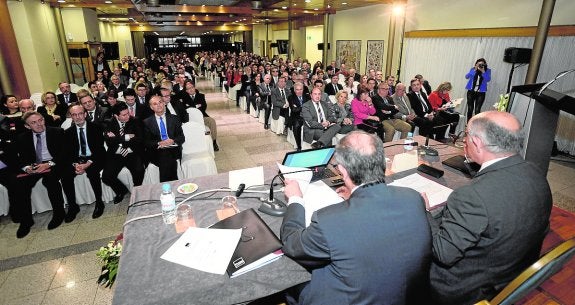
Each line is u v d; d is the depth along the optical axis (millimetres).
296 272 1321
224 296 1215
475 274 1316
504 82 5969
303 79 7402
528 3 5473
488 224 1204
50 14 8359
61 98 5270
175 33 30625
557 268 1239
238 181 2080
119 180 3416
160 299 1189
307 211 1581
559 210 2627
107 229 2959
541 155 2256
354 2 8922
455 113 5250
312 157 2133
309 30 16109
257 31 24359
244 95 8359
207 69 16984
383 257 990
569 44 4895
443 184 2080
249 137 5969
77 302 2123
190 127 3744
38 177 3018
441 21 7238
